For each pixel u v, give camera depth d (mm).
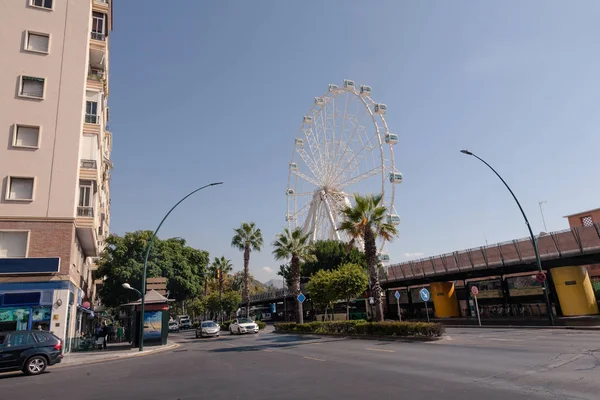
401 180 42875
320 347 19031
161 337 27156
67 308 21500
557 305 27578
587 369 9148
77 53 24766
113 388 10172
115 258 40438
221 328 50906
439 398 7121
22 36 23922
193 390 9305
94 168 24578
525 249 29031
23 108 23094
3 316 20312
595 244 25109
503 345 15164
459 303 38469
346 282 31000
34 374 14141
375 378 9531
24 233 21734
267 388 9047
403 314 43094
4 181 21922
